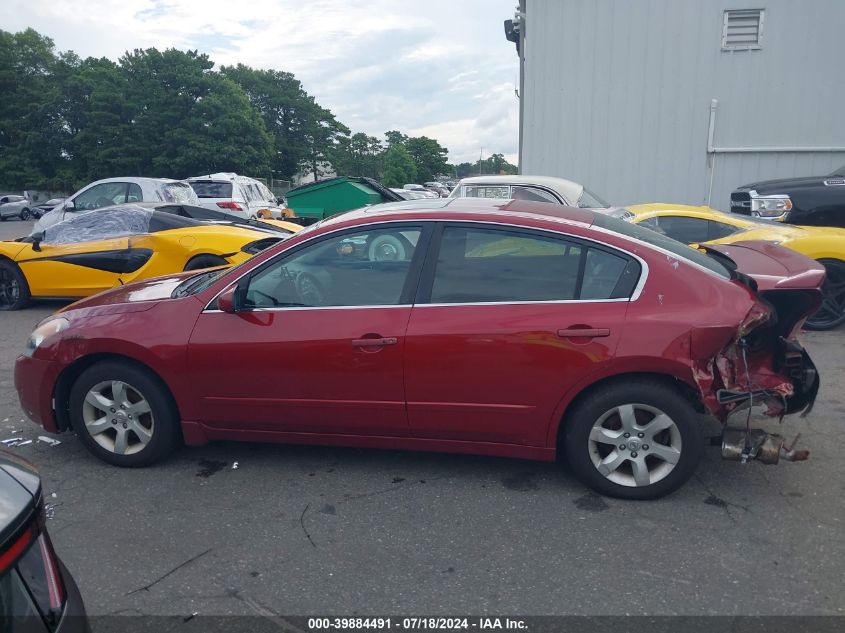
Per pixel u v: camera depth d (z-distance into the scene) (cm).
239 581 317
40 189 5434
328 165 7569
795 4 1195
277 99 6750
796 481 409
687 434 373
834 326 771
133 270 870
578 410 382
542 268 386
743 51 1221
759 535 351
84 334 422
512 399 382
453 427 394
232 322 408
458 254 394
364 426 404
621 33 1245
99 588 312
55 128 5488
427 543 347
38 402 438
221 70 6719
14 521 171
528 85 1284
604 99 1269
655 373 374
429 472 427
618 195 1298
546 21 1258
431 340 382
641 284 374
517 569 324
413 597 304
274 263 410
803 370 402
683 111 1255
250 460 446
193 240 854
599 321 369
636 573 320
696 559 330
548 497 393
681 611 292
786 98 1227
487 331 377
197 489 407
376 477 420
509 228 392
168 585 314
